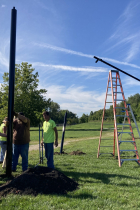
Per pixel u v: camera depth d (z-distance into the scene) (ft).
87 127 196.54
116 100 28.19
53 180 14.47
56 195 12.91
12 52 18.06
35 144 56.13
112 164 25.32
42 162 24.34
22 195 12.81
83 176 18.44
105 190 14.47
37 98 108.78
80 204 11.65
